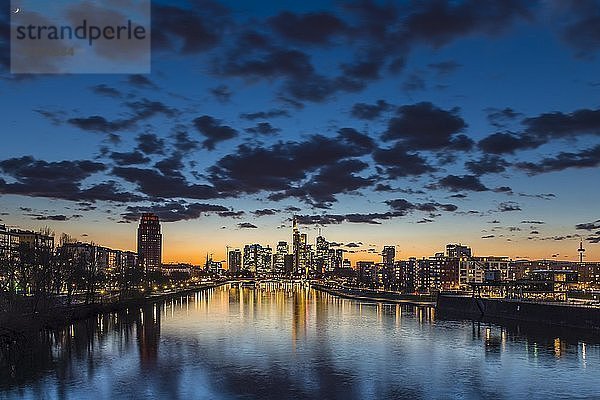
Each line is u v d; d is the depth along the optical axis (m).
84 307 188.12
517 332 148.25
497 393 79.25
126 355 110.00
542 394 78.81
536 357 107.62
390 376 90.06
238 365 99.25
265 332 148.00
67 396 77.12
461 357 107.75
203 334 143.38
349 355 110.12
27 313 142.25
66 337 137.12
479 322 177.00
